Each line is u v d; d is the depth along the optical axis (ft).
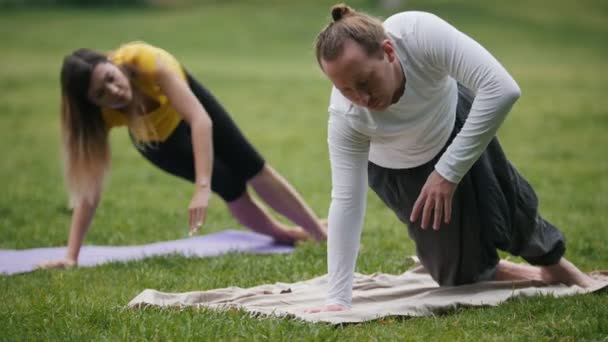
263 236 56.59
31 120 134.41
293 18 270.46
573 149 104.22
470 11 286.87
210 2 302.45
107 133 46.14
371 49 28.96
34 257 50.65
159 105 46.11
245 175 50.06
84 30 244.22
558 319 32.14
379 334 30.89
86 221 47.57
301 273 44.11
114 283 42.22
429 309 34.35
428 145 33.12
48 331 32.01
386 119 31.60
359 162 32.65
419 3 297.33
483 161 34.42
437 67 30.78
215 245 53.52
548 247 36.47
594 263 46.42
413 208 32.07
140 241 56.90
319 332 30.30
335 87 32.17
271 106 148.25
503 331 31.45
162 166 48.91
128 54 44.75
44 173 92.73
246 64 202.28
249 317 32.86
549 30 265.54
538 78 177.37
